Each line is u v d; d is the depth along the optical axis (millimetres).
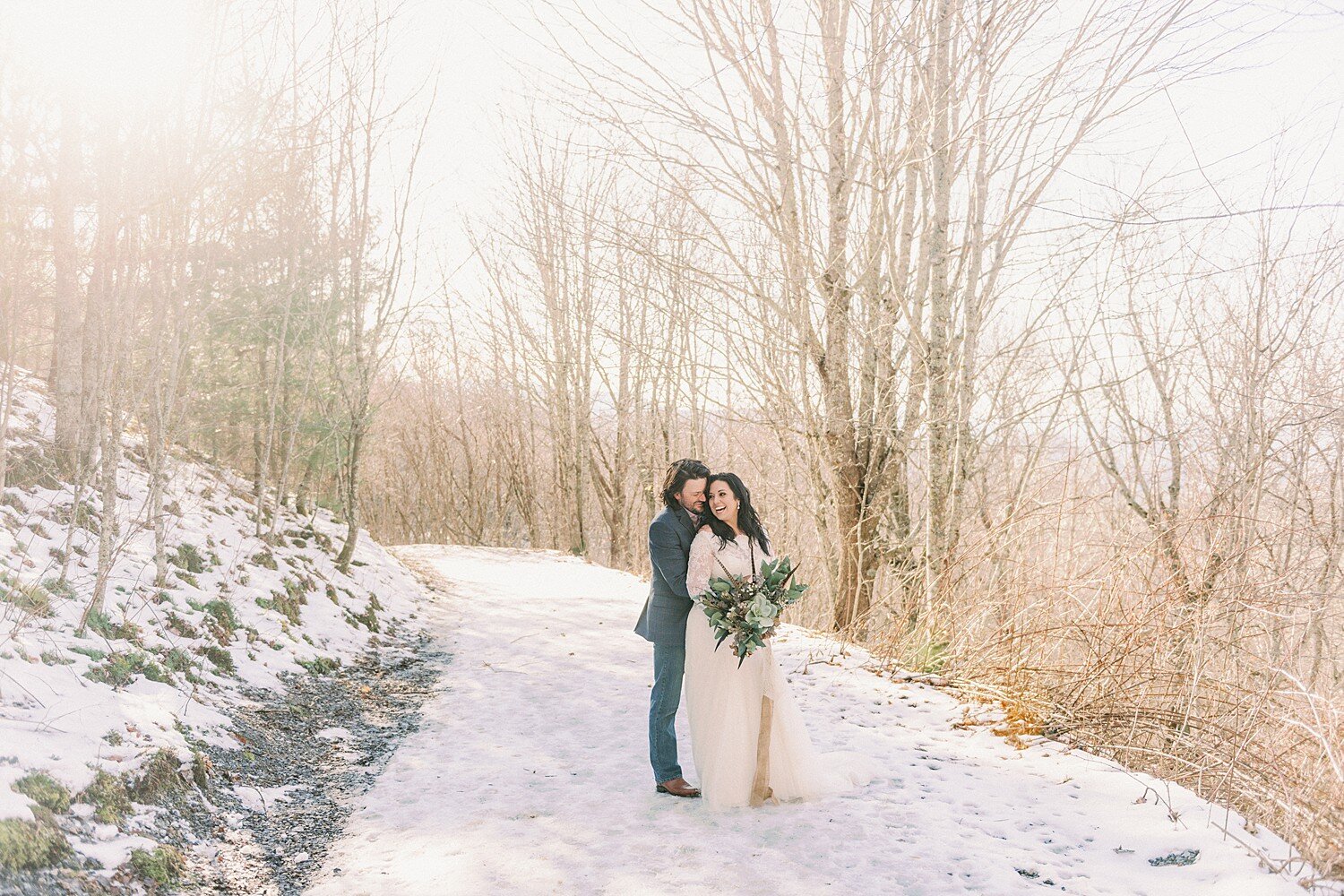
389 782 4570
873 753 4734
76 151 5125
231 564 7707
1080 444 12891
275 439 11820
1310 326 11812
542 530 30984
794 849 3475
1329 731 3785
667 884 3203
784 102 7977
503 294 24984
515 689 6812
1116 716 5078
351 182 10438
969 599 7152
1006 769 4449
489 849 3596
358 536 12812
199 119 5586
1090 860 3369
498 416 29094
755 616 3752
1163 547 5965
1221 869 3162
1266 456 10336
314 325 11242
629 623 10047
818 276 8586
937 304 8078
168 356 6277
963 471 8195
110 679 4379
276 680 6027
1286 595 5773
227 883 3262
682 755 4949
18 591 4559
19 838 2674
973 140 7598
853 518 9062
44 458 6586
